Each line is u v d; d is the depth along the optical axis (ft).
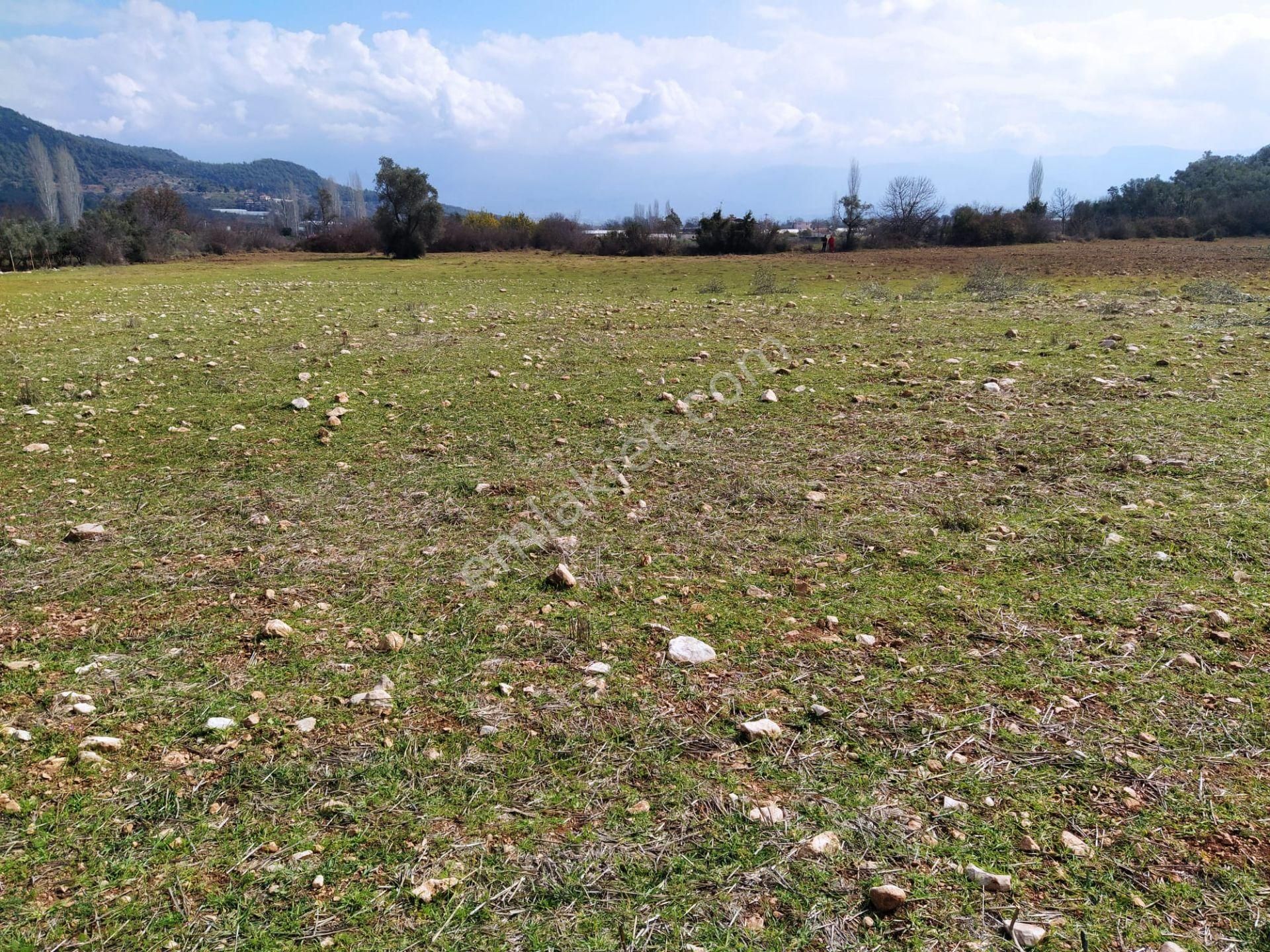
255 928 7.02
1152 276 77.36
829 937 6.88
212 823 8.29
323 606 13.07
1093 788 8.60
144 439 22.97
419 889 7.37
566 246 181.98
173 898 7.34
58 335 44.55
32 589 13.75
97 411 26.14
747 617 12.46
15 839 8.06
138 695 10.57
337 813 8.43
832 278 85.15
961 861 7.67
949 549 14.69
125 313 56.08
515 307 56.54
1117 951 6.66
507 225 207.21
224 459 21.11
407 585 13.82
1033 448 20.10
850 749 9.36
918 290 61.72
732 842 7.96
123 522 16.83
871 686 10.57
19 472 20.13
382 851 7.91
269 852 7.90
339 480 19.27
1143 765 8.91
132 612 12.93
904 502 17.06
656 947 6.82
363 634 12.17
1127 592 12.76
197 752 9.45
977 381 27.40
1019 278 66.80
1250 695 10.03
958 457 19.88
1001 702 10.12
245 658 11.49
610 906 7.25
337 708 10.28
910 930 6.93
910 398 25.73
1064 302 52.29
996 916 7.04
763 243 157.58
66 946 6.83
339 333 42.83
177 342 40.78
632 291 73.77
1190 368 27.99
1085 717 9.80
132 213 181.06
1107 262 98.02
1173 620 11.84
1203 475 17.54
